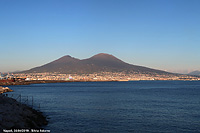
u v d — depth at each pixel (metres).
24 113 34.19
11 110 32.94
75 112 47.06
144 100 72.75
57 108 53.06
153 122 37.62
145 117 41.81
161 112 47.50
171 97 85.00
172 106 57.22
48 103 63.88
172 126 35.06
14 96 89.25
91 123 36.62
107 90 141.75
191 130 32.78
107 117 41.56
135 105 59.09
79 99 76.88
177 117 42.00
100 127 34.03
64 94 103.81
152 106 57.06
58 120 38.53
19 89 157.50
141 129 33.19
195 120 39.31
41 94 103.56
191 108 53.59
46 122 36.53
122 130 32.56
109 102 66.50
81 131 31.69
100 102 66.50
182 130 32.78
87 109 51.53
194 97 85.12
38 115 39.03
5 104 37.16
